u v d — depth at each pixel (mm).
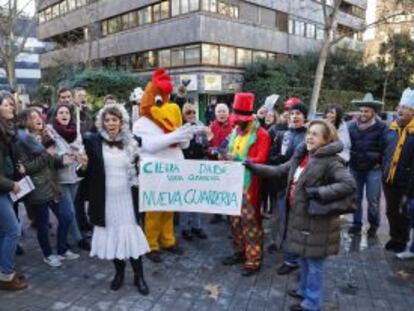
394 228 5863
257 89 26984
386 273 5164
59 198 5117
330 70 31453
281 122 6242
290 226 4035
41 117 5074
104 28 33938
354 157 6406
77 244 5938
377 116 6355
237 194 4961
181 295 4512
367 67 33375
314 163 3879
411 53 35750
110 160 4332
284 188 5223
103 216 4316
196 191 5023
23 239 6246
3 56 21328
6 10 22422
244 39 28469
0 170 4293
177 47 27172
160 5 27891
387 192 5840
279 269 5074
